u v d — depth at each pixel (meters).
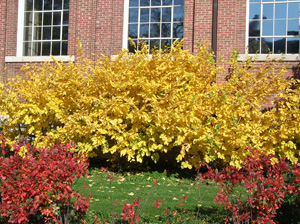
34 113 8.22
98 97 8.20
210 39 10.35
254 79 8.47
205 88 7.91
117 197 5.86
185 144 7.61
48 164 3.75
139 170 8.42
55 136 8.21
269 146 7.95
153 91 7.61
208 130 7.42
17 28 12.08
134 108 7.93
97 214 4.84
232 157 7.48
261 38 10.45
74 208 4.50
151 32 11.22
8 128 8.94
